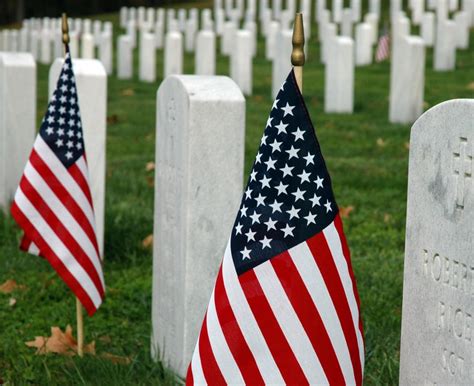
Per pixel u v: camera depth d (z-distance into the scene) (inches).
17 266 406.6
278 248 191.5
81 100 386.3
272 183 191.8
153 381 271.4
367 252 407.5
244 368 193.8
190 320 272.1
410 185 198.7
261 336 192.2
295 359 191.9
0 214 480.4
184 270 271.0
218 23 1777.8
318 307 191.2
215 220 269.4
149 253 418.6
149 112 869.2
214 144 266.7
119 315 350.0
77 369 277.3
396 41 730.2
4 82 486.9
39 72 1326.3
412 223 198.5
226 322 193.9
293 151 190.7
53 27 1861.5
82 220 308.5
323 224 191.2
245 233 192.9
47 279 387.5
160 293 295.4
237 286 192.9
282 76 883.4
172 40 1104.8
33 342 315.9
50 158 307.9
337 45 795.4
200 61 1071.6
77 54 1386.6
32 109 491.2
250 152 624.1
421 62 724.0
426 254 194.2
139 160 623.2
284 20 1551.4
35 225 307.1
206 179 267.4
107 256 414.6
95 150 391.2
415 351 199.6
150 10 1931.6
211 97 265.1
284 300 191.2
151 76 1159.6
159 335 296.8
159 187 294.8
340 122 738.8
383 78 1038.4
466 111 180.2
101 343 319.0
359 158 599.2
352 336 194.9
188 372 201.0
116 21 2301.9
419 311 197.5
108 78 1211.9
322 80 1055.0
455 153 183.8
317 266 190.7
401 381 206.1
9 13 2726.4
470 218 180.2
